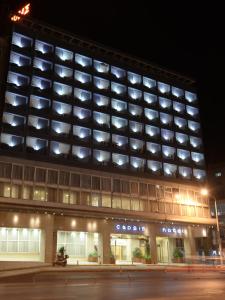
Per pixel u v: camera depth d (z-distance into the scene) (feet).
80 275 100.83
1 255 143.43
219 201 283.79
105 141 188.44
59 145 171.53
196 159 225.35
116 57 220.23
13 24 178.40
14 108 163.12
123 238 183.42
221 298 51.42
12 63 170.60
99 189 175.32
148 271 126.41
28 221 149.69
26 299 48.24
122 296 52.90
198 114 239.71
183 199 206.69
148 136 206.69
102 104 195.83
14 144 159.43
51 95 176.14
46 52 186.29
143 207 187.73
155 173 200.85
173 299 50.14
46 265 133.49
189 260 182.50
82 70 193.57
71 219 161.58
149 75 225.35
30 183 156.04
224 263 176.04
